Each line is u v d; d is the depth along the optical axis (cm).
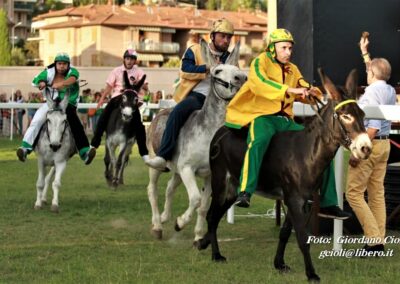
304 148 898
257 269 972
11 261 1009
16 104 2539
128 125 1803
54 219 1384
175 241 1180
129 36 10131
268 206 1566
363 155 838
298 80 977
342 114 849
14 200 1631
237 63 1113
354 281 903
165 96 4119
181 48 10575
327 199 943
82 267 973
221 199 1018
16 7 14638
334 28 1530
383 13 1562
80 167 2400
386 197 1275
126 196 1723
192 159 1092
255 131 931
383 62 1061
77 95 1502
